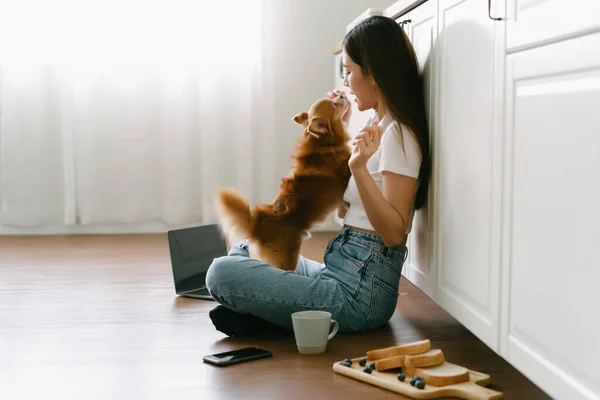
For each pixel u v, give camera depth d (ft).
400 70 6.19
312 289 6.24
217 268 6.31
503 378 5.33
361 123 9.00
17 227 12.21
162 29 11.95
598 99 3.37
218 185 12.20
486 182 4.96
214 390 5.08
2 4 11.65
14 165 12.00
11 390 5.11
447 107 5.84
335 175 6.86
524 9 4.26
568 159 3.70
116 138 12.14
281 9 12.30
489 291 4.93
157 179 12.35
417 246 6.86
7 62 11.76
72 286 8.45
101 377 5.37
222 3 11.94
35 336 6.47
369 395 4.97
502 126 4.63
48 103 11.98
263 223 6.85
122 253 10.53
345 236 6.55
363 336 6.46
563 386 3.81
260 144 12.37
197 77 12.10
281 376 5.37
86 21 11.82
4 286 8.44
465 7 5.36
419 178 6.30
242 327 6.42
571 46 3.66
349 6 12.41
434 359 5.30
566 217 3.73
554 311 3.89
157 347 6.14
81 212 12.18
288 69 12.42
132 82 12.04
